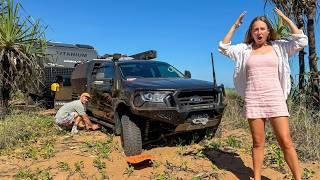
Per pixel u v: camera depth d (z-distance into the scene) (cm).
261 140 458
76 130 839
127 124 611
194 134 699
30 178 550
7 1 1016
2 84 1035
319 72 828
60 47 1496
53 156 653
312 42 843
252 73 445
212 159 596
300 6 850
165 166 564
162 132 641
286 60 442
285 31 827
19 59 1038
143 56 893
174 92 597
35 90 1190
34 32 1057
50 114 1130
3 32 1015
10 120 887
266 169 549
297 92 845
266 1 877
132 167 555
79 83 923
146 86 615
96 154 641
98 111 810
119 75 711
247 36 460
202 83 646
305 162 592
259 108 443
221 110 631
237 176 526
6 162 637
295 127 706
